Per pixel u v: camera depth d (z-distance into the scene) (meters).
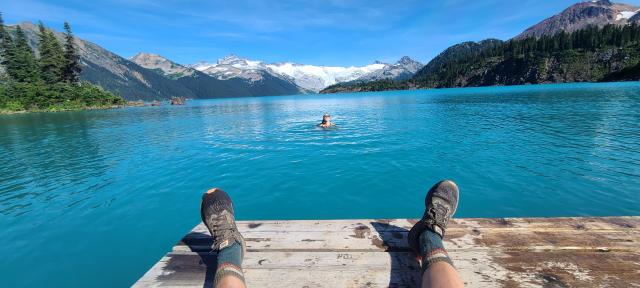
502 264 2.77
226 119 27.91
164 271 2.80
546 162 8.55
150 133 18.67
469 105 32.41
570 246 3.00
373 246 3.13
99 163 10.52
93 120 30.05
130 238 5.24
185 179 8.38
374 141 13.06
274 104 62.66
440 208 2.93
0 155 12.46
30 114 42.72
